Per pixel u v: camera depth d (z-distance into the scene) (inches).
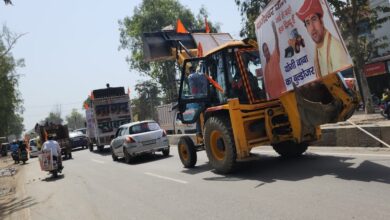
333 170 346.9
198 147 487.8
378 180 289.4
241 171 414.3
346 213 227.0
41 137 1154.7
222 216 260.8
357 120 633.0
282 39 335.3
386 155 373.4
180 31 559.5
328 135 489.7
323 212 235.3
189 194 344.5
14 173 924.0
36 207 407.5
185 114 474.3
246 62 394.9
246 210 265.6
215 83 412.2
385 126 416.5
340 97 327.0
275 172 381.4
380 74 1014.4
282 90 346.0
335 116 323.6
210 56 429.7
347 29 722.8
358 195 259.3
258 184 340.5
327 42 285.1
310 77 307.4
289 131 380.2
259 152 546.0
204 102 445.4
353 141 454.9
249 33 893.2
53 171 646.5
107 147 1341.0
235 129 373.1
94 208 349.7
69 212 352.2
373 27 738.8
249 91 382.9
